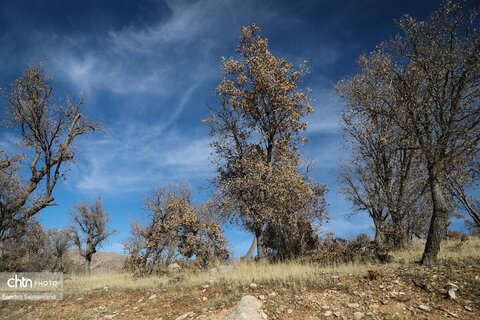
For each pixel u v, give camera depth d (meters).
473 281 7.20
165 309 8.38
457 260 8.95
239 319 6.30
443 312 6.20
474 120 9.34
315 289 8.14
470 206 14.59
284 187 15.53
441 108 9.81
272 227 17.53
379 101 12.27
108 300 10.20
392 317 6.11
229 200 16.64
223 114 18.39
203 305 7.93
